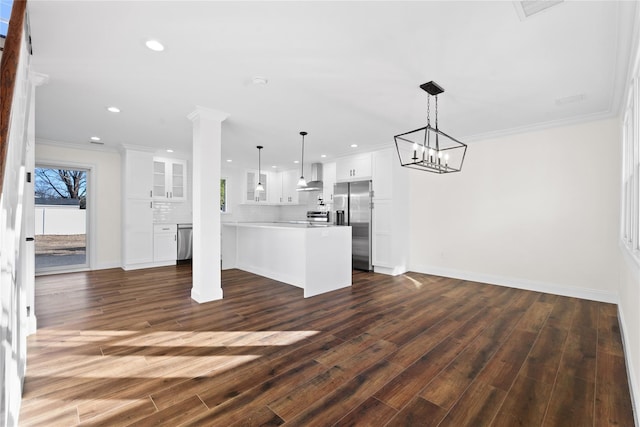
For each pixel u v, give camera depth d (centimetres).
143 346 239
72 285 431
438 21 190
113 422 152
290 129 428
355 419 156
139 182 554
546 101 319
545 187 402
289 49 224
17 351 158
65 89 292
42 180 661
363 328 279
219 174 365
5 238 122
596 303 354
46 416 156
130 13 183
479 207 463
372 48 221
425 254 532
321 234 404
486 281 456
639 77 211
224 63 244
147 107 341
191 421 153
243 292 402
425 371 203
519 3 174
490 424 153
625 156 297
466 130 427
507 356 224
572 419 157
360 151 567
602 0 171
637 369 173
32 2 171
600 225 362
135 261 550
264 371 202
